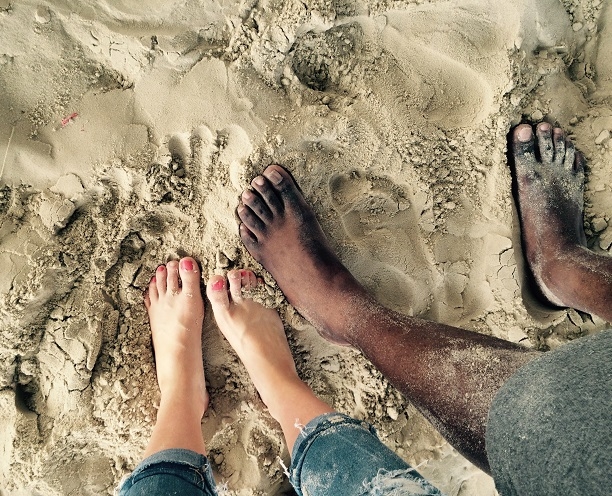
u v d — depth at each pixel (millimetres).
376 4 1211
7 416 1191
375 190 1247
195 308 1266
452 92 1258
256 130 1179
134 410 1226
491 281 1286
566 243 1255
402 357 1024
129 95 1180
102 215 1205
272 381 1193
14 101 1169
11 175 1173
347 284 1213
